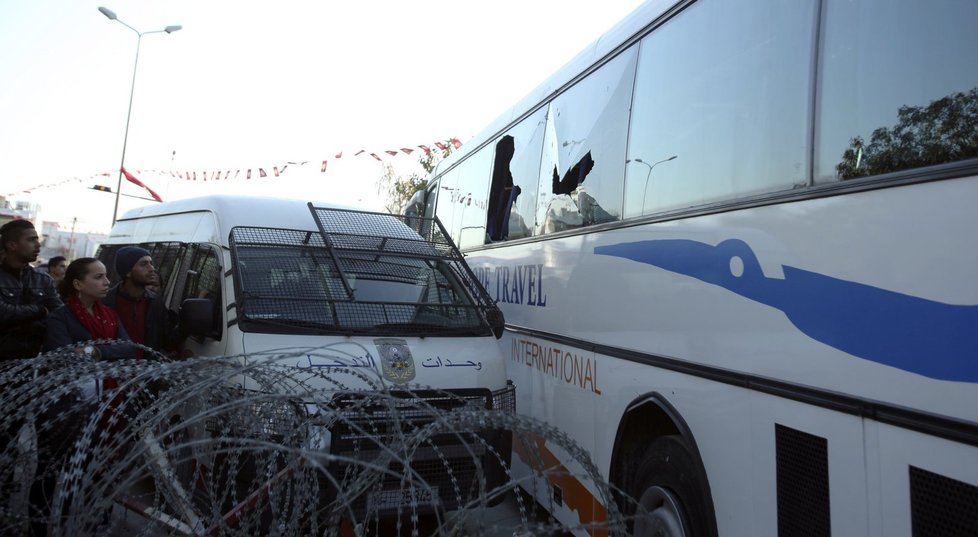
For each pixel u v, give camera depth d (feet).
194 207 20.98
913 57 7.46
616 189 13.92
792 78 9.23
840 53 8.46
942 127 6.94
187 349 17.17
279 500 9.15
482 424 8.03
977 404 6.13
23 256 15.66
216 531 9.02
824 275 8.07
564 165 16.94
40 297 15.99
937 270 6.64
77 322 14.60
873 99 7.87
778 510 8.61
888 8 7.88
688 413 10.73
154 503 9.06
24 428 9.98
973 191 6.40
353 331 15.58
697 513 10.52
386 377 14.37
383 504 11.57
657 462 11.87
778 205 8.97
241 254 16.72
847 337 7.65
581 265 15.16
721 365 9.93
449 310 17.22
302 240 17.88
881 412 7.11
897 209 7.17
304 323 15.42
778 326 8.79
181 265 19.90
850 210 7.79
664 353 11.50
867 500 7.23
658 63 12.96
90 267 14.69
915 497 6.68
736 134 10.24
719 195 10.44
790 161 9.02
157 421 8.36
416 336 16.11
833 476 7.71
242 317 15.20
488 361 16.11
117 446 8.46
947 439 6.39
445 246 20.20
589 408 14.33
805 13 9.18
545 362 16.90
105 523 9.52
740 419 9.46
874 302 7.33
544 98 19.13
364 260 17.93
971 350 6.23
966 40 6.90
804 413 8.24
